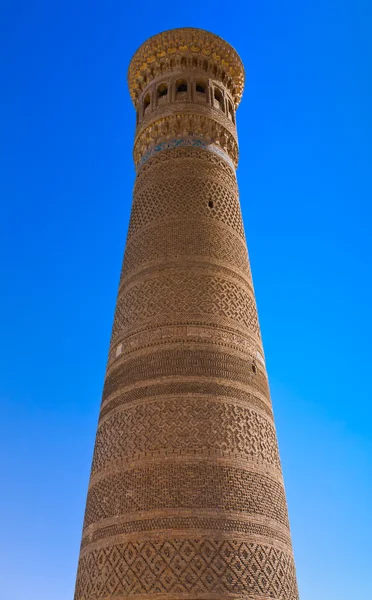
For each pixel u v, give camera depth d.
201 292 21.59
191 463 17.91
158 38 27.80
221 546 16.69
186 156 25.22
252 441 19.22
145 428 18.91
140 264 22.97
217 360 20.28
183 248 22.61
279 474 19.80
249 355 21.33
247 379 20.56
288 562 18.06
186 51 27.61
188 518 16.98
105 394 21.53
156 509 17.27
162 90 27.61
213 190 24.67
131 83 29.05
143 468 18.16
